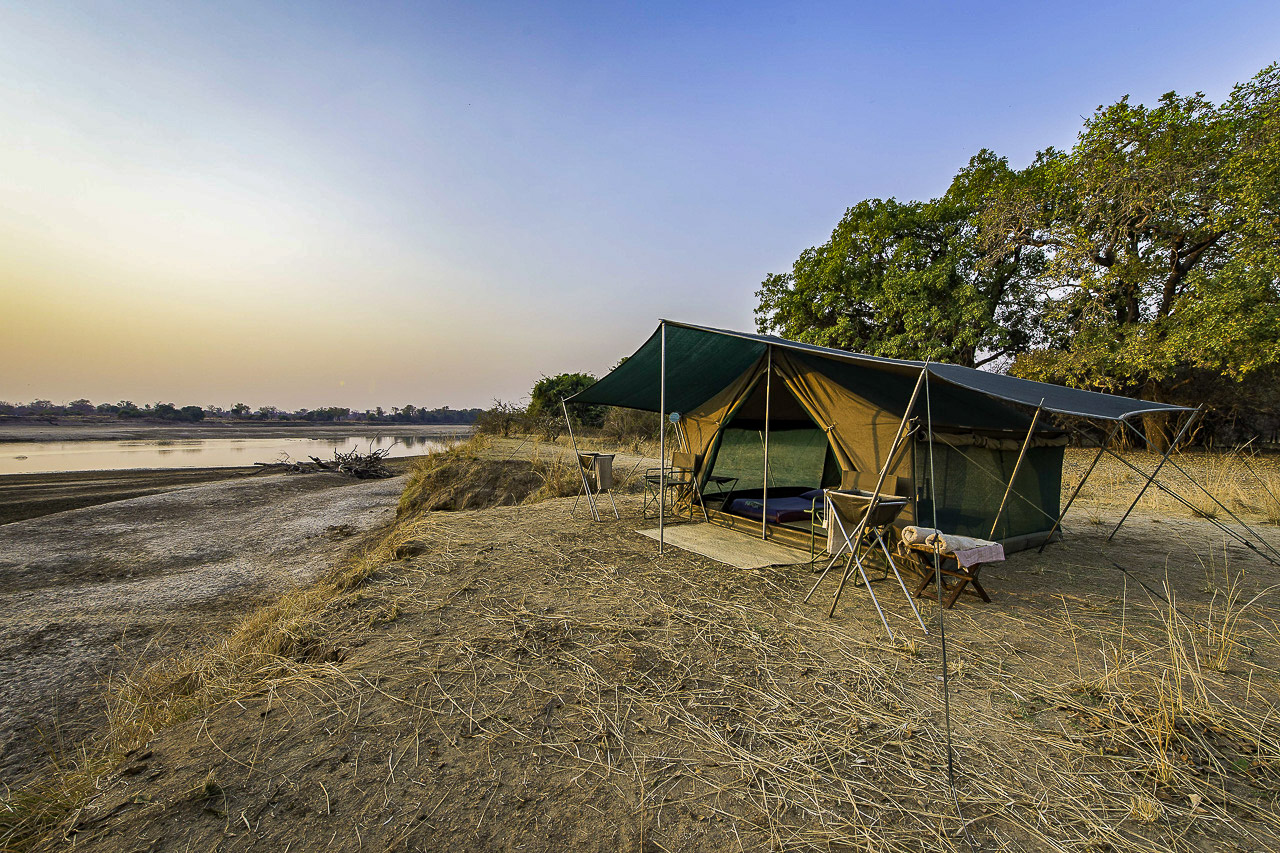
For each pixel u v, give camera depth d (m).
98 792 2.37
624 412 21.44
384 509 14.93
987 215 15.37
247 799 2.28
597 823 2.15
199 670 3.94
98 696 4.89
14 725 4.43
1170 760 2.52
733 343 6.39
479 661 3.49
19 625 6.55
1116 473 11.75
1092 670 3.39
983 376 5.31
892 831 2.10
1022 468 6.34
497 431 23.19
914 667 3.43
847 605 4.55
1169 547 6.50
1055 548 6.44
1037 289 16.39
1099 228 14.20
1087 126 13.78
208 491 17.59
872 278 18.50
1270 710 2.90
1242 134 11.97
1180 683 2.94
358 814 2.19
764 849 2.02
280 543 10.93
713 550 6.23
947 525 5.56
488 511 8.92
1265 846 2.03
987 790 2.33
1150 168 12.61
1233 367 12.09
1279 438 17.34
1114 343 13.98
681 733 2.73
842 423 5.85
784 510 6.91
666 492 9.62
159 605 7.29
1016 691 3.13
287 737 2.72
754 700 3.04
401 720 2.85
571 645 3.73
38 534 11.53
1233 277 11.73
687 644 3.75
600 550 6.25
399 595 4.75
